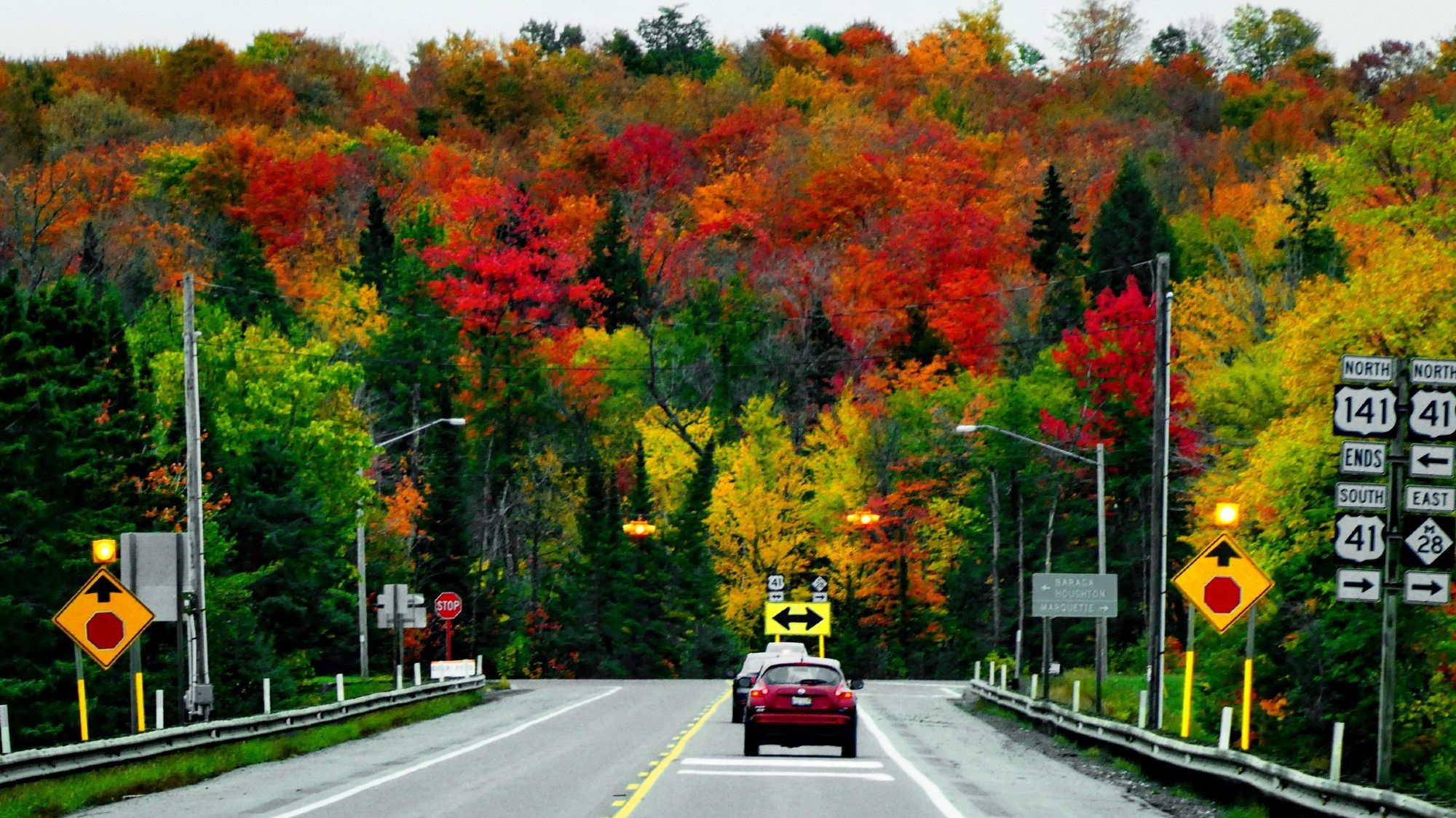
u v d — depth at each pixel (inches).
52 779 1865.2
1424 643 3127.5
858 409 7121.1
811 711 2320.4
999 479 6801.2
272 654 4237.2
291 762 2313.0
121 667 3826.3
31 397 3767.2
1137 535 6304.1
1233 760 1784.0
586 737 2765.7
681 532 7150.6
